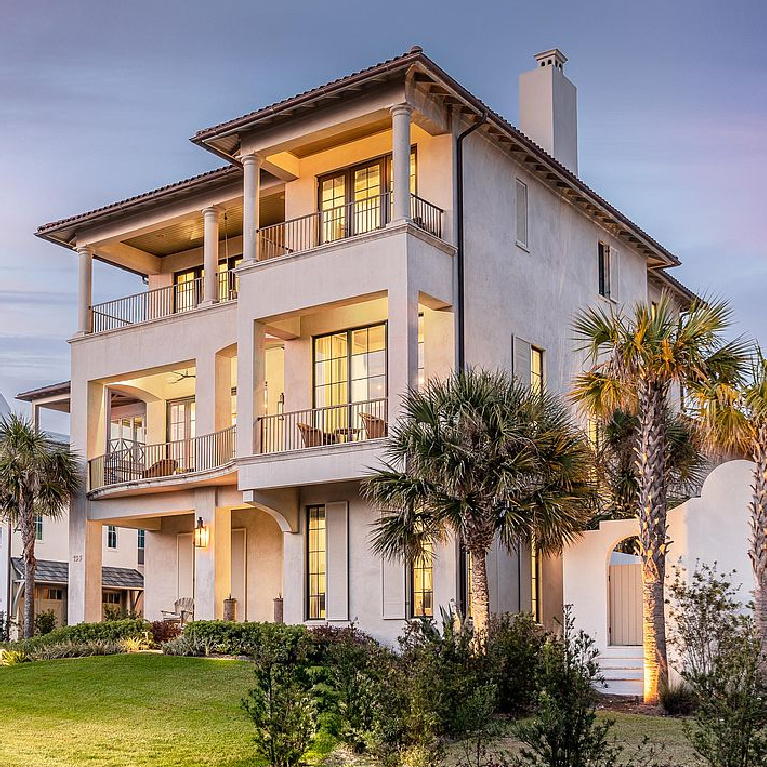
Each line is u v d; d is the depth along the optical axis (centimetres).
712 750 1075
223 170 2545
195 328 2638
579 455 1858
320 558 2308
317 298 2202
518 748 1357
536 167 2506
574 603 1956
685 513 1822
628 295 2959
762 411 1697
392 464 2023
